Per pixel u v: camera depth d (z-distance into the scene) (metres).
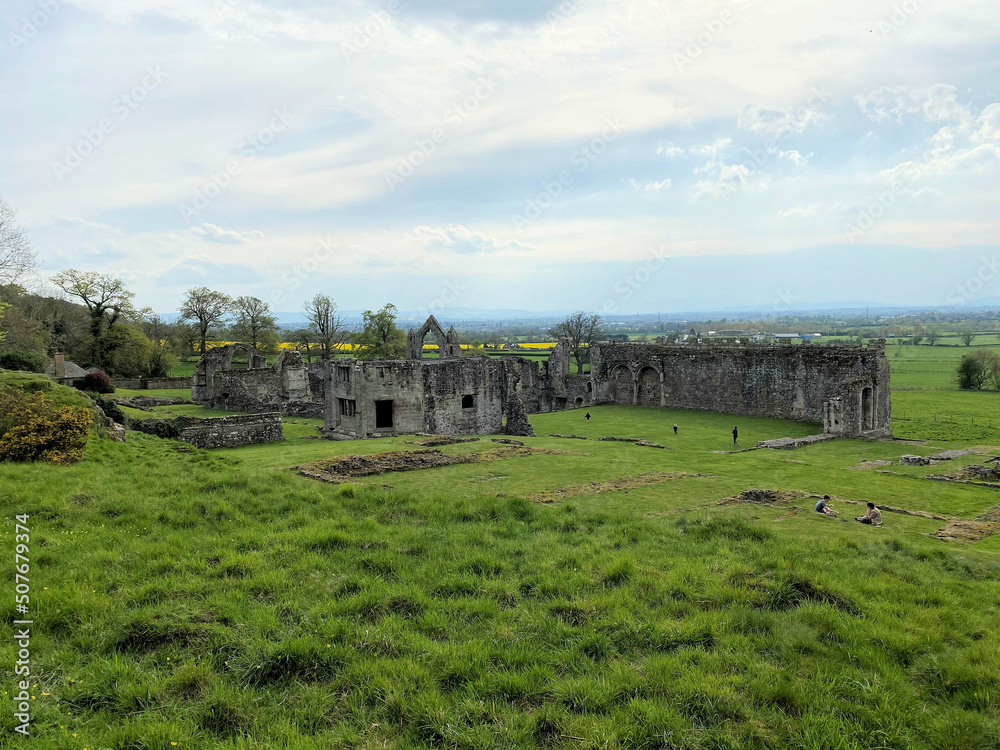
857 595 11.45
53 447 20.16
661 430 50.88
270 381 57.84
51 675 8.27
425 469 27.88
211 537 13.52
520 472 27.27
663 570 12.88
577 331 98.25
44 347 67.38
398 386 41.06
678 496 23.14
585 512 18.42
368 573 12.09
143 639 9.22
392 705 8.06
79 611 9.74
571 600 11.22
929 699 8.51
